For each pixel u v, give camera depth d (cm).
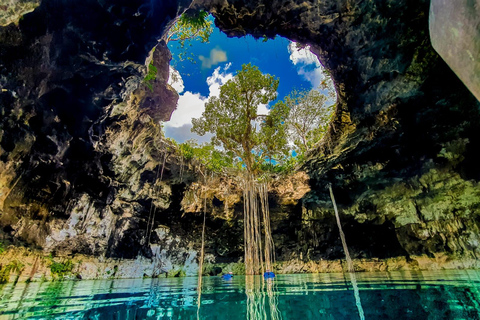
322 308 602
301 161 1319
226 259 1559
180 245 1441
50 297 593
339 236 1439
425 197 1150
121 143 950
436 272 1027
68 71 666
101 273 1098
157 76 941
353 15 711
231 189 1410
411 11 662
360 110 941
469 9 81
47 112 722
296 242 1509
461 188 1039
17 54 571
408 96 853
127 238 1282
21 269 798
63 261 973
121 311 535
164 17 627
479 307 522
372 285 820
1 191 734
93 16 557
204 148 1349
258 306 629
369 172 1155
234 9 739
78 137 830
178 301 659
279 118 1242
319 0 689
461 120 880
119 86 723
